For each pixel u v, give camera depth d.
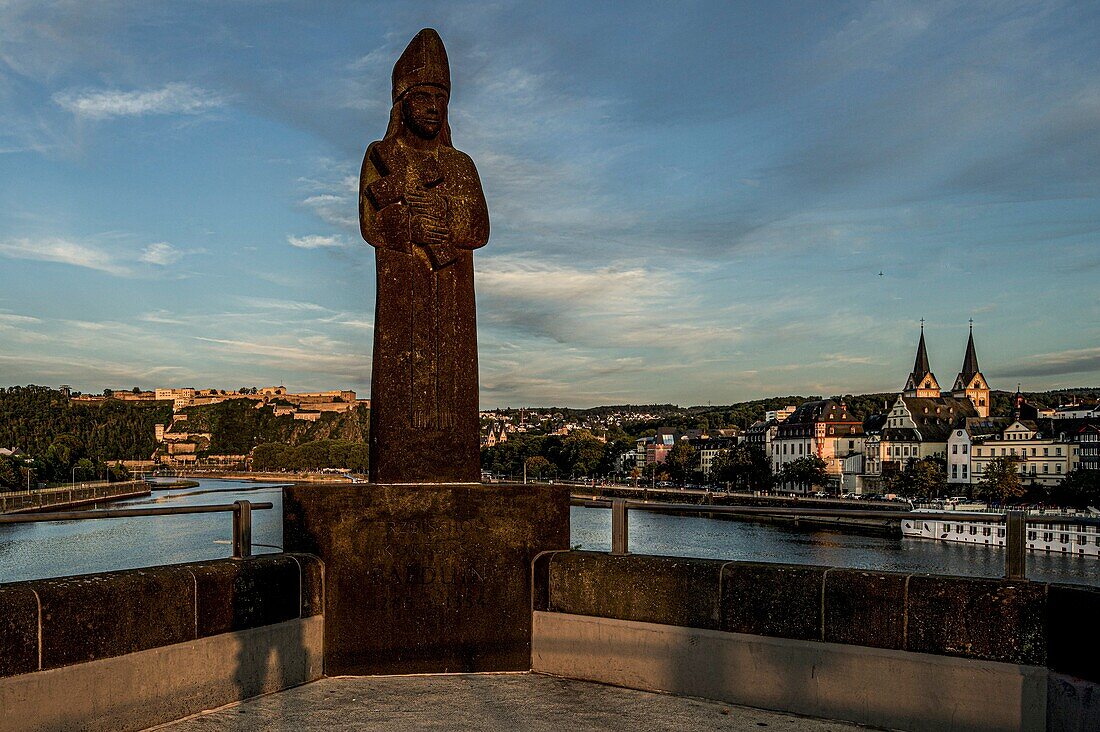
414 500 7.92
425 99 8.32
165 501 143.75
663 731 6.50
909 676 6.56
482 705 7.04
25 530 83.62
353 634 7.80
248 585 7.17
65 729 5.95
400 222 8.18
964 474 162.88
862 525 103.81
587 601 7.89
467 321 8.48
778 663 7.01
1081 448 144.25
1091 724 5.86
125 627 6.35
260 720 6.62
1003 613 6.35
